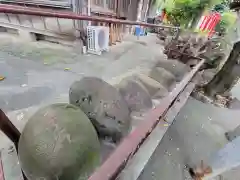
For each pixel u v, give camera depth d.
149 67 3.83
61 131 0.96
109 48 5.11
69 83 2.93
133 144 0.92
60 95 2.56
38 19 4.58
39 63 3.55
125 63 4.05
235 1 3.81
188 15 9.31
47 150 0.91
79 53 4.32
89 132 1.05
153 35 8.89
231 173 1.88
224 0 7.39
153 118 1.17
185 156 2.02
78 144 0.96
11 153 1.49
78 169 0.94
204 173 1.79
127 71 3.56
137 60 4.31
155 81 2.18
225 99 3.30
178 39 5.36
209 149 2.17
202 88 3.55
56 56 3.98
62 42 4.72
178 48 4.37
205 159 1.99
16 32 5.21
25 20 4.70
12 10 1.31
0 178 0.81
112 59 4.23
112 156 0.85
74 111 1.13
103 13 5.04
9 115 2.06
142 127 1.06
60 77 3.09
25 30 4.77
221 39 4.11
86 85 1.46
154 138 1.58
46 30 4.57
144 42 6.77
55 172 0.90
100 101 1.33
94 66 3.71
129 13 7.12
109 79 3.17
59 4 4.15
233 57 3.17
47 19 4.49
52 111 1.07
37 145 0.92
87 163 0.99
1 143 1.60
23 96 2.46
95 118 1.26
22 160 0.98
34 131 0.96
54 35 4.61
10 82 2.78
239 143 1.93
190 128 2.52
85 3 4.08
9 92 2.51
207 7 8.34
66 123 1.00
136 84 1.89
